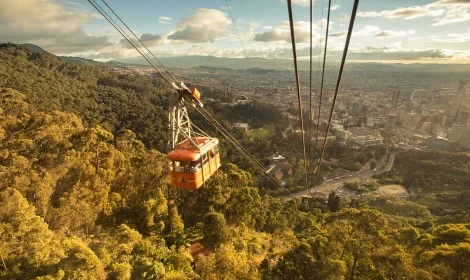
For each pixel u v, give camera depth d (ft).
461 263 69.56
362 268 90.38
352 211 102.37
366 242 92.32
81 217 98.68
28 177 93.76
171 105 42.68
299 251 93.25
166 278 81.05
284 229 176.24
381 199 274.36
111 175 122.72
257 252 120.88
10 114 148.66
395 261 83.35
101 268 71.61
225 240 116.88
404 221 195.83
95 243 89.86
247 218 155.33
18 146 108.68
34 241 69.72
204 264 88.74
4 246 66.59
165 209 124.16
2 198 70.33
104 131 126.82
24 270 66.33
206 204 141.28
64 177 109.09
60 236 83.35
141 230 118.83
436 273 74.18
